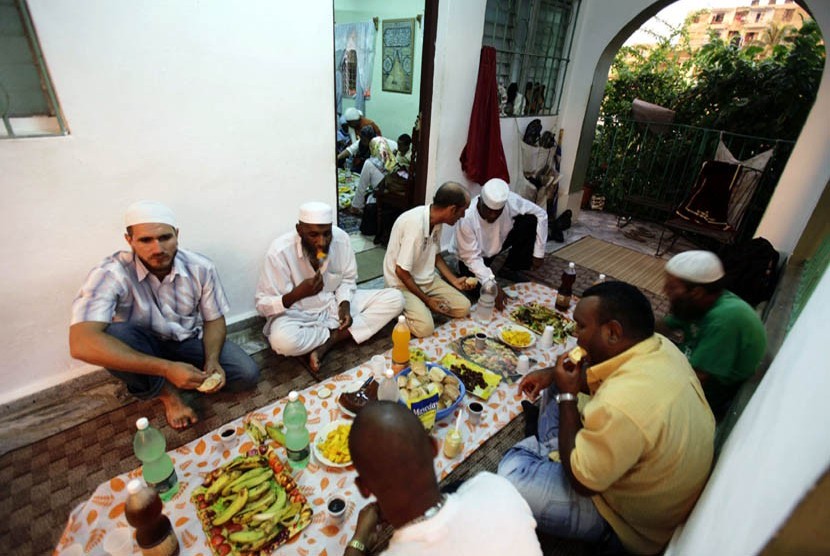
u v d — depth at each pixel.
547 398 1.85
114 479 1.53
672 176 5.16
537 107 4.48
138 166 2.04
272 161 2.48
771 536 0.46
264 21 2.19
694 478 1.18
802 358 0.73
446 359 2.20
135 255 1.84
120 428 1.92
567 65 4.56
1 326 1.88
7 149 1.71
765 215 3.59
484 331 2.57
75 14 1.71
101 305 1.71
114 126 1.92
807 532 0.44
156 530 1.20
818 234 3.26
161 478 1.43
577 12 4.31
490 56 3.58
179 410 1.92
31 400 2.02
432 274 2.87
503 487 0.91
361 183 4.67
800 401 0.60
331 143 2.70
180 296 1.97
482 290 2.72
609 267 4.09
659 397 1.14
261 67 2.26
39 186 1.81
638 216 5.59
